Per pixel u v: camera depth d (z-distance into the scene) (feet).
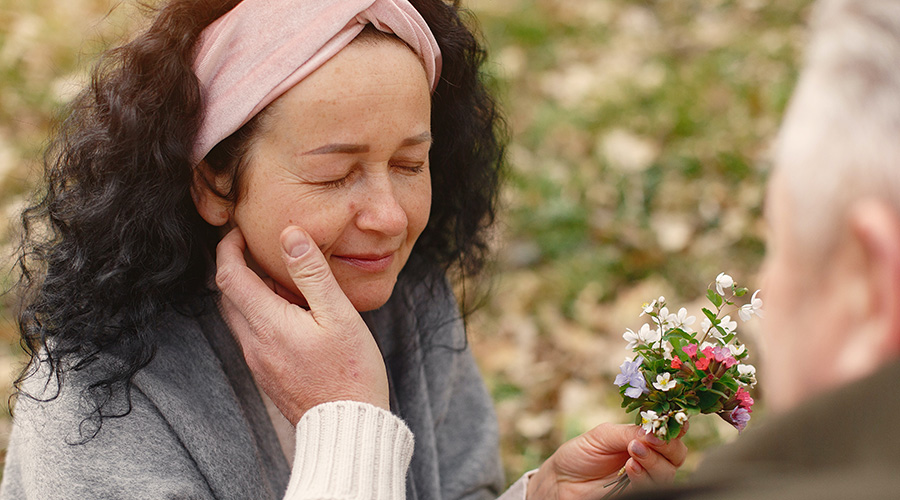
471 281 6.54
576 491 4.33
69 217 3.97
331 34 3.58
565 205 12.35
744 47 16.38
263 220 3.88
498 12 17.52
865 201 1.83
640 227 12.21
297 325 3.80
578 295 11.14
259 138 3.75
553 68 16.10
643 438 3.90
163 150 3.81
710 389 3.55
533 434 9.36
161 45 3.76
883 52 1.85
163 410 4.02
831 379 1.97
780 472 1.90
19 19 15.51
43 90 13.74
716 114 14.42
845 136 1.86
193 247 4.17
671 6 18.65
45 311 4.04
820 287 1.95
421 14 4.29
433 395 5.29
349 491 3.43
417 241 5.16
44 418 3.95
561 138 13.99
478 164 5.11
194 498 3.96
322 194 3.77
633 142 13.80
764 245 11.72
